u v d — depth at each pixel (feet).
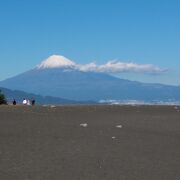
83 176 77.20
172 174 79.10
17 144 108.88
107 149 102.83
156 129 142.61
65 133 129.70
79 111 220.23
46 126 148.46
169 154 97.66
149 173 79.66
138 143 112.16
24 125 151.64
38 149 101.91
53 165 85.30
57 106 262.06
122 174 78.74
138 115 196.95
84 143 110.93
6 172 79.41
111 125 153.17
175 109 236.02
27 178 75.51
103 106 261.03
